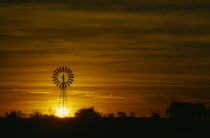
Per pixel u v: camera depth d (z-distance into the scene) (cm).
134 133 6106
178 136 6025
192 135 6072
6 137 5888
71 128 6212
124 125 6359
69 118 6706
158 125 6431
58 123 6406
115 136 5984
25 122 6419
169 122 6606
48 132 6072
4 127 6200
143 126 6356
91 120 6600
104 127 6272
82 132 6066
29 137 5916
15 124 6312
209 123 6638
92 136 5959
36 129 6150
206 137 6000
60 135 5969
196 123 6612
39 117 6731
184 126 6438
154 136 6025
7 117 6588
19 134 5972
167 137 5994
